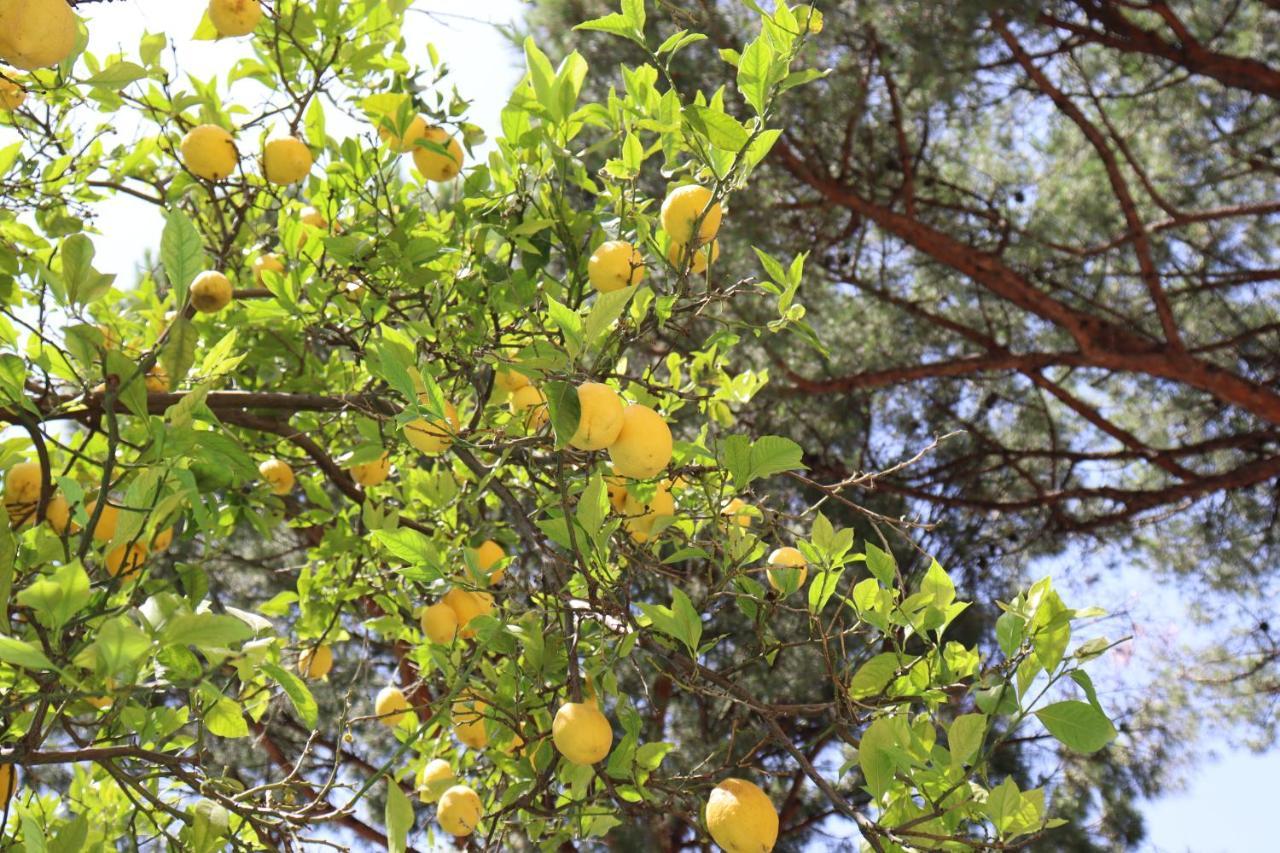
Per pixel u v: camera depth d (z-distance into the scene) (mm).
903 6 5195
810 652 4496
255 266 2617
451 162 2516
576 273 2248
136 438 2174
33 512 1917
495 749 2168
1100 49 7113
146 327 2725
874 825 1696
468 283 2344
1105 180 7438
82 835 1677
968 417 7578
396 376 1770
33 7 1627
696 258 2016
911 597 1872
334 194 2551
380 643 5336
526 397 2158
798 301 6098
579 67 2199
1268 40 6902
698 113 1863
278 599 2293
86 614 1629
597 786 2111
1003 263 6438
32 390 2115
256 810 1809
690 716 4816
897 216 6129
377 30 2584
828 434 6484
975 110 6777
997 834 1678
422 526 2463
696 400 2354
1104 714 1695
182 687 1594
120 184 2666
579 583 2203
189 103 2562
